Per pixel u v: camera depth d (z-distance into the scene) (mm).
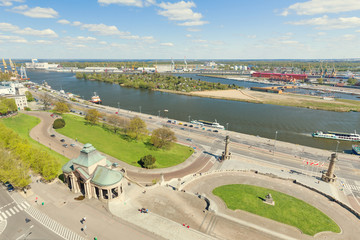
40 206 95438
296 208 102125
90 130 199875
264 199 107375
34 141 165250
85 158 101562
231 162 157750
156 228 84938
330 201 109812
